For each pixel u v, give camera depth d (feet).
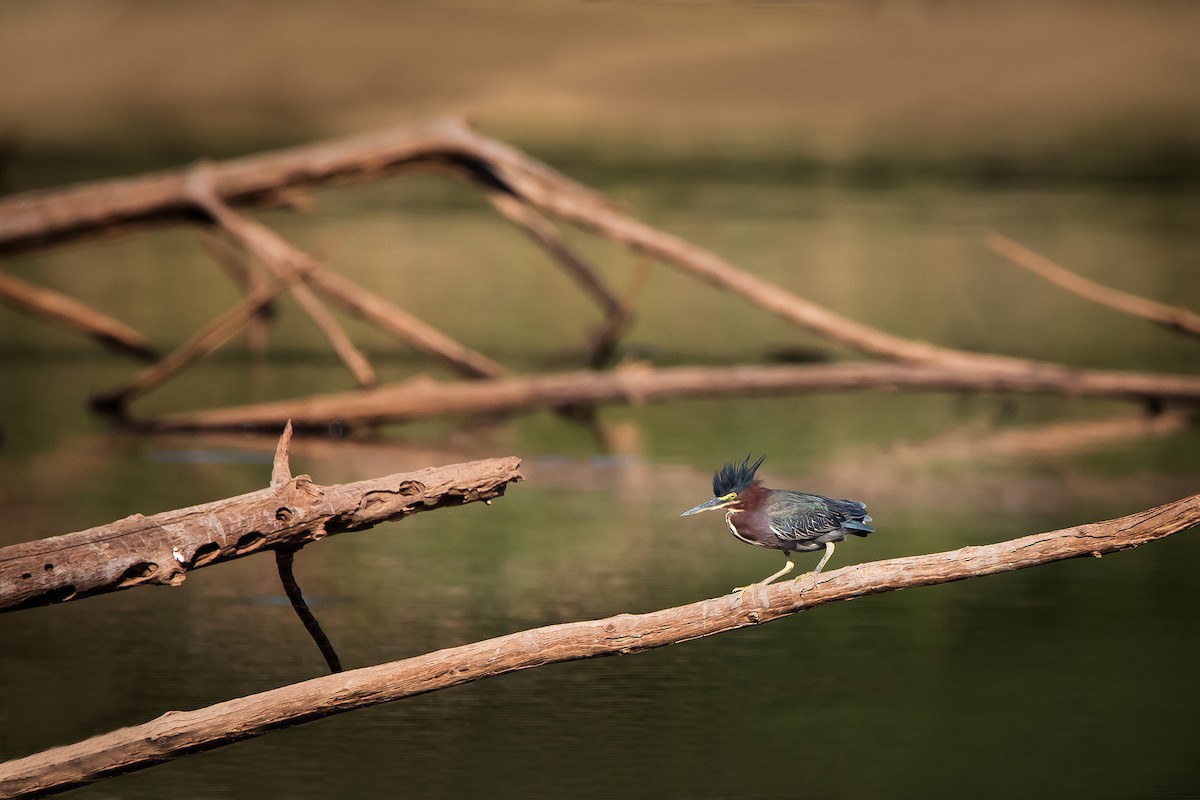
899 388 55.21
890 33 224.94
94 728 26.16
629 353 67.92
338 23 232.32
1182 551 38.58
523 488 44.83
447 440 51.37
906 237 100.07
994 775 24.56
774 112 191.42
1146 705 27.50
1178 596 34.47
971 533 38.83
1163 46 214.69
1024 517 40.60
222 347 68.90
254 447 49.19
